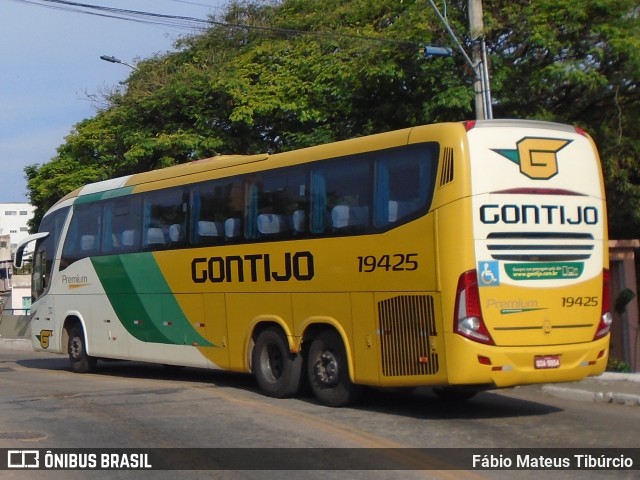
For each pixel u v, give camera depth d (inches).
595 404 458.9
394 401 476.4
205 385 562.6
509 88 682.8
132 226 604.1
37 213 1291.8
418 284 394.3
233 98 920.3
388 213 412.5
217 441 365.7
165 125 975.6
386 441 360.5
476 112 610.2
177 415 433.7
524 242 390.6
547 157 402.3
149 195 588.7
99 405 473.1
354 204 431.8
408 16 732.0
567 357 397.7
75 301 665.6
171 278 561.3
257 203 495.2
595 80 634.2
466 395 482.0
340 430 385.7
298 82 894.4
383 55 724.7
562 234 401.1
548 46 647.8
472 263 378.9
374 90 763.4
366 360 421.7
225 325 517.0
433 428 389.4
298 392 482.3
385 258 411.5
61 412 449.4
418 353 394.0
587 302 406.3
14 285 2074.3
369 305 419.5
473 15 618.5
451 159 385.7
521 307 387.5
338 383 445.4
